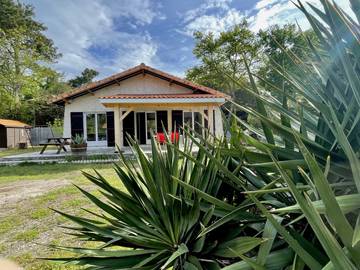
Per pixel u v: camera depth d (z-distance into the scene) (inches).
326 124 51.3
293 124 64.1
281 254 45.0
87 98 596.1
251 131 65.4
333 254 31.4
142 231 65.0
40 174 337.1
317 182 34.7
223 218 53.3
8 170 375.9
